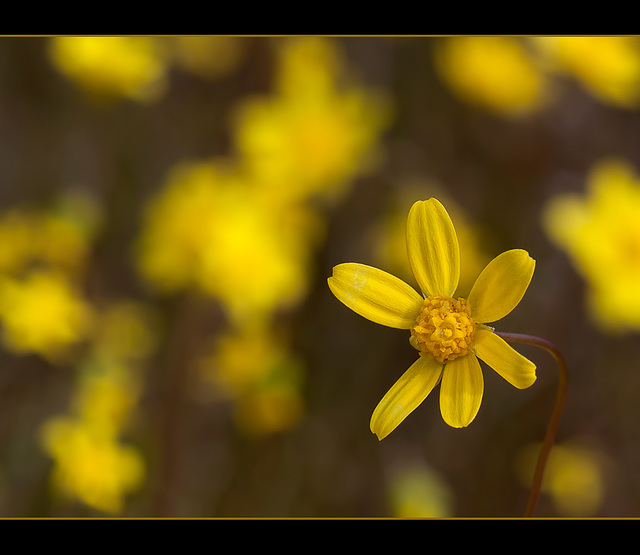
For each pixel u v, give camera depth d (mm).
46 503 365
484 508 403
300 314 426
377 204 441
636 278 333
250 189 377
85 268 399
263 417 386
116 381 356
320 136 388
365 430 417
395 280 256
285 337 412
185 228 355
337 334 429
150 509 376
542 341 254
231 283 348
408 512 373
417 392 254
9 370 390
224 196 365
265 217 368
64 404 387
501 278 253
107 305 399
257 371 381
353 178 434
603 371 424
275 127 389
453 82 446
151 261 359
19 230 385
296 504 397
